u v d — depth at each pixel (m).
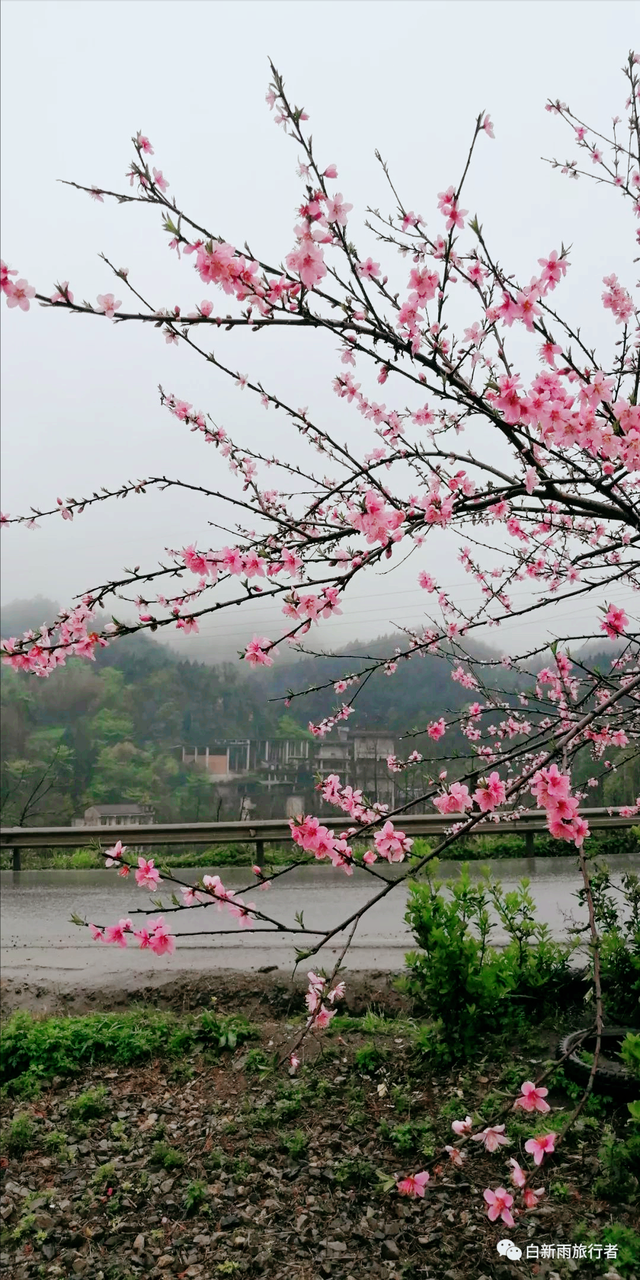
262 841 11.62
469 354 2.71
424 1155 3.60
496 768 2.85
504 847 11.48
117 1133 4.11
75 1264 3.20
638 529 2.66
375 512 2.34
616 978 4.46
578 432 2.16
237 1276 3.05
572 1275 2.81
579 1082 3.85
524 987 4.66
